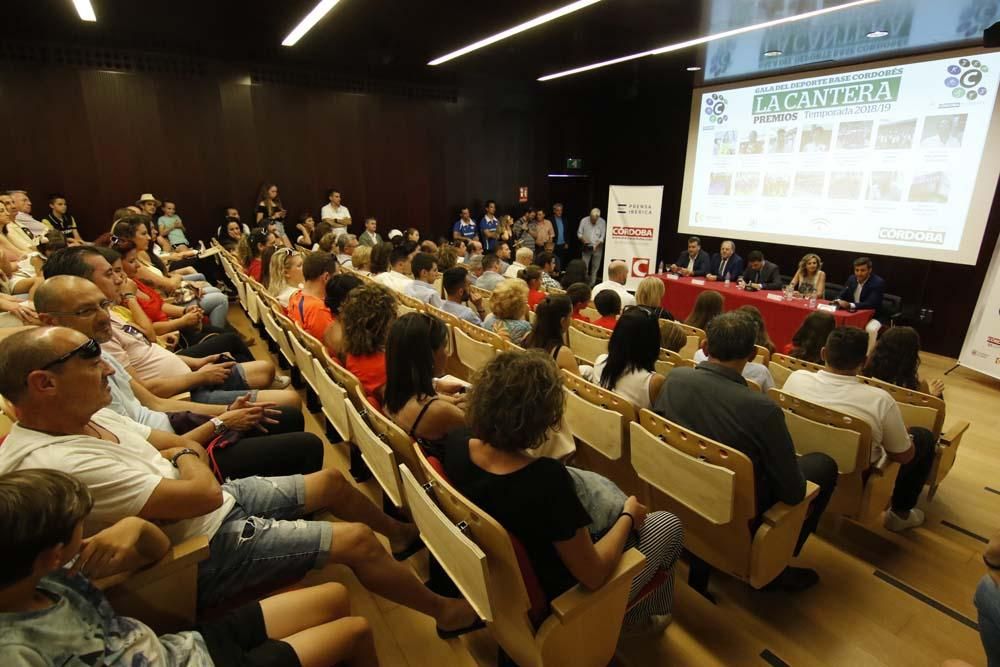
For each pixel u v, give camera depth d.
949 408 4.10
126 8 4.86
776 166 6.80
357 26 5.39
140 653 0.99
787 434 1.58
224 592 1.40
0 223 3.97
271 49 7.04
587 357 3.46
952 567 2.14
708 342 1.75
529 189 9.99
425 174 8.98
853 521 2.35
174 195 7.12
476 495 1.21
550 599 1.26
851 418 1.89
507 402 1.15
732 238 7.48
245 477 1.81
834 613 1.86
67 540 0.88
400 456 1.73
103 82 6.45
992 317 4.64
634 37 5.36
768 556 1.64
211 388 2.43
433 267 4.15
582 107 9.88
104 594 1.09
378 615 1.77
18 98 6.08
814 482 1.82
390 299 2.19
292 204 7.97
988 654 1.27
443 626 1.66
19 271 3.16
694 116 7.66
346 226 8.02
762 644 1.71
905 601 1.93
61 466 1.16
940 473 2.43
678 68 6.77
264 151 7.61
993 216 5.25
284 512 1.63
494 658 1.62
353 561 1.51
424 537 1.46
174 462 1.44
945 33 4.72
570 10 4.57
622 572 1.27
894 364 2.56
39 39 6.03
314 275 3.08
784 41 5.18
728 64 6.31
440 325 1.92
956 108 5.29
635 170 9.18
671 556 1.58
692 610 1.84
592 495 1.45
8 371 1.13
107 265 2.27
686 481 1.65
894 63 5.63
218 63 7.04
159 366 2.38
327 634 1.22
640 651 1.67
